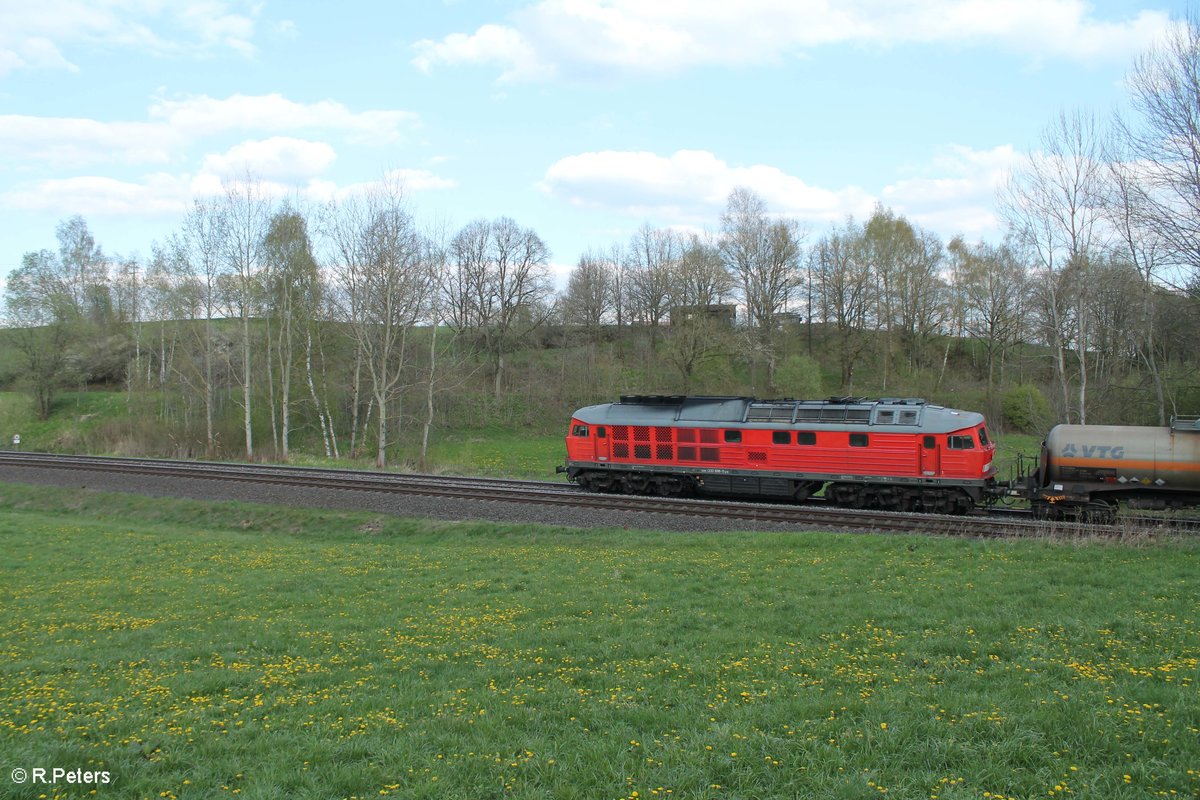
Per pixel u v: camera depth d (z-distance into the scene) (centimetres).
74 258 7156
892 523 2270
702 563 1905
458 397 6300
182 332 5806
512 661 1205
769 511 2461
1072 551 1831
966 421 2623
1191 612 1308
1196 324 3450
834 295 6769
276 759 820
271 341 5469
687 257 6338
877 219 6481
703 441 2978
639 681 1084
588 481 3253
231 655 1284
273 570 2031
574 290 8125
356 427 5353
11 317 6278
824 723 875
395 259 4647
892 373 6612
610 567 1906
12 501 3444
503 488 3016
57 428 6106
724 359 6122
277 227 4919
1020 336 6056
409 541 2548
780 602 1500
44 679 1159
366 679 1138
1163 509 2269
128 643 1386
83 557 2253
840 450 2753
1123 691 950
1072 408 4019
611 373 6519
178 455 4934
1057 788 708
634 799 713
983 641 1209
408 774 775
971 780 732
